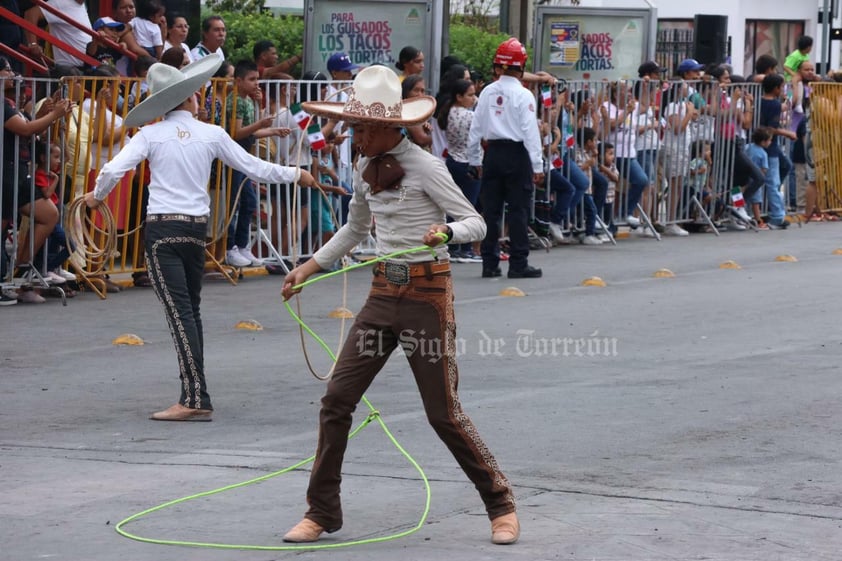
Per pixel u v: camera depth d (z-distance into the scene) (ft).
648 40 76.84
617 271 58.70
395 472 27.20
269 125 51.93
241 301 49.98
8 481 26.78
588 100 66.74
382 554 21.88
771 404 32.99
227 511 24.57
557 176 65.51
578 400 33.68
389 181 22.41
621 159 69.82
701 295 51.83
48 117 46.44
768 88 77.10
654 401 33.47
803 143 84.07
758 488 25.54
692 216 75.31
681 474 26.63
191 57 59.41
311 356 40.01
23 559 21.75
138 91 49.62
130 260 54.29
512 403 33.37
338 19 67.15
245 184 54.34
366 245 60.54
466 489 25.90
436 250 22.56
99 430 31.27
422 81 55.26
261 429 31.24
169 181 32.19
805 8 135.85
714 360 38.88
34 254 48.47
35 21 60.39
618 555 21.62
